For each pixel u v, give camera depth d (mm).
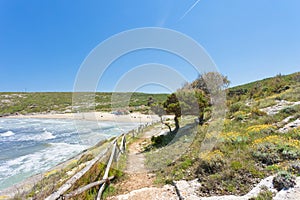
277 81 20672
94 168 5109
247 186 3799
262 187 3564
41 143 16281
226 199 3402
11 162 10727
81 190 3381
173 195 4055
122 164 6836
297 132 6066
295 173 3820
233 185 3900
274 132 6828
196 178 4617
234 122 10172
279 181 3557
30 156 11969
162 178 5199
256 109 10852
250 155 5090
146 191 4406
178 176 4949
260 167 4461
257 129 7344
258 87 21531
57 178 4980
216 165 4684
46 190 3441
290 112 9109
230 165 4562
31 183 5059
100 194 4242
